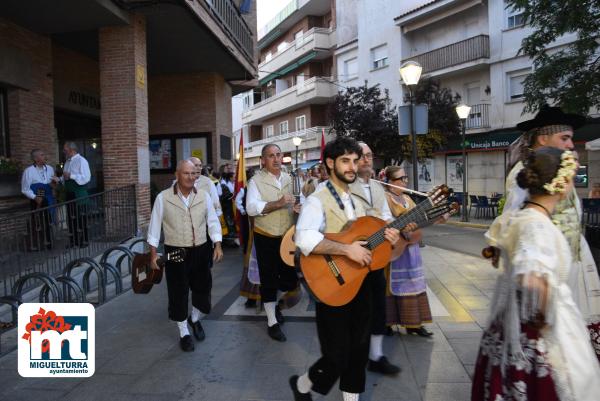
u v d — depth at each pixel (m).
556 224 2.59
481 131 21.86
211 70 14.85
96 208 8.10
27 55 9.66
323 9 35.78
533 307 2.17
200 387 3.86
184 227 4.73
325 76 34.97
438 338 4.79
